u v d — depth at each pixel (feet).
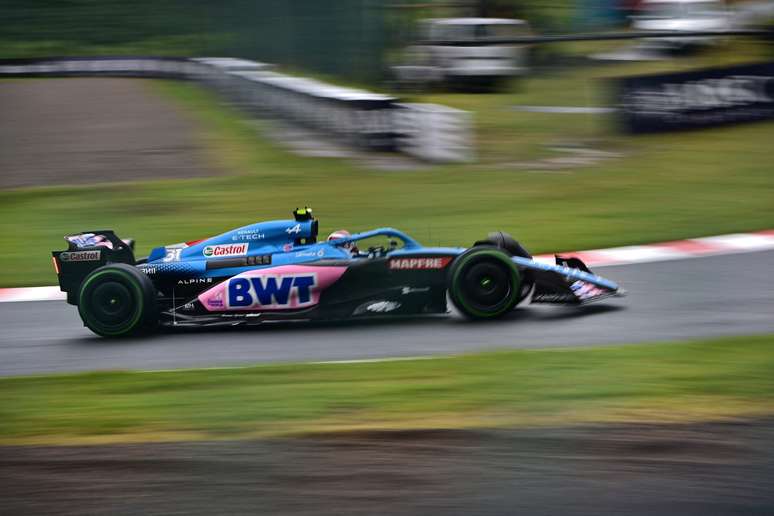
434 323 95.61
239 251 99.55
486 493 55.42
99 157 230.68
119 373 81.61
